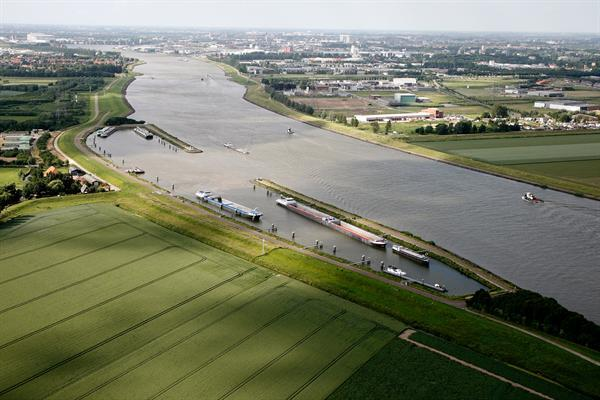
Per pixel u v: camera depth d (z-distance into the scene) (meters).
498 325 141.12
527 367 125.62
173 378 118.56
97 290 155.38
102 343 130.62
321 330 137.50
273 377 119.06
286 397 113.06
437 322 142.50
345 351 128.75
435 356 127.50
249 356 126.25
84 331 135.38
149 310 145.25
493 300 152.75
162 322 139.88
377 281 164.88
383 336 135.25
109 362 123.62
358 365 123.50
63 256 176.50
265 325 139.25
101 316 142.00
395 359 126.00
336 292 158.25
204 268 171.62
